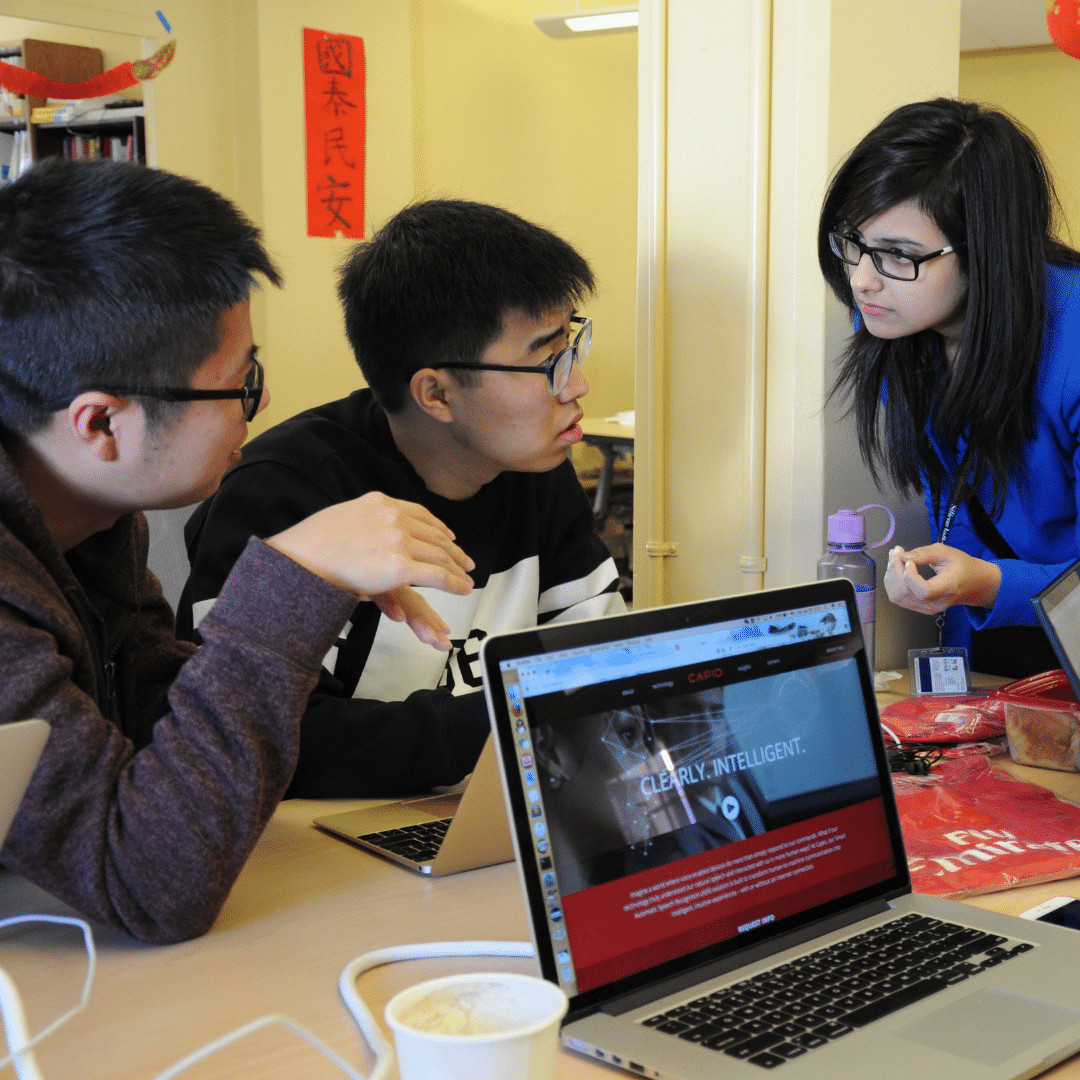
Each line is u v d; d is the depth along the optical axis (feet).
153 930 2.80
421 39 16.76
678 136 6.87
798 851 2.85
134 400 2.94
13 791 2.30
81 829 2.75
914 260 5.08
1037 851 3.38
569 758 2.53
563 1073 2.27
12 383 2.91
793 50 6.36
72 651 2.94
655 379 7.13
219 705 2.84
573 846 2.48
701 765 2.75
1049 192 5.21
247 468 4.87
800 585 3.10
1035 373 5.25
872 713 3.13
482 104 17.79
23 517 2.91
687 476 7.16
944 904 2.99
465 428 4.87
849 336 6.43
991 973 2.60
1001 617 5.09
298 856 3.47
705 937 2.62
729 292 6.79
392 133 16.34
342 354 16.26
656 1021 2.39
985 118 5.02
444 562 3.08
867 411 5.91
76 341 2.85
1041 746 4.31
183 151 14.87
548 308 4.68
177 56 14.66
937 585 4.88
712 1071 2.18
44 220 2.88
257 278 3.17
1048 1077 2.24
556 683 2.56
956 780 4.08
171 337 2.91
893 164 5.05
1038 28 13.09
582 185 19.36
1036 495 5.53
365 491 5.06
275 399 15.52
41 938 2.89
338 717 4.06
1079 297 5.20
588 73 19.15
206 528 4.78
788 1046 2.27
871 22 6.40
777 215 6.55
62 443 2.98
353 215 16.03
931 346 5.64
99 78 10.90
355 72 15.76
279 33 15.05
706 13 6.64
